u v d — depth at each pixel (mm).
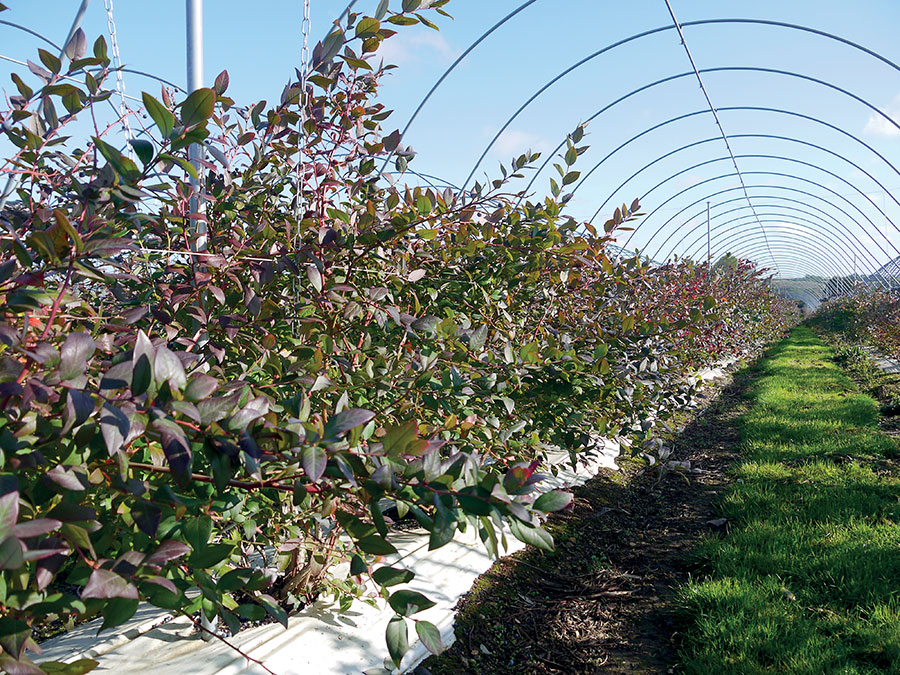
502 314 3275
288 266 1963
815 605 2900
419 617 2674
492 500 1211
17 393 1042
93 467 1224
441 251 2961
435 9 2021
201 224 2512
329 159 2506
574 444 3406
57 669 1135
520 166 2961
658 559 3717
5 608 1109
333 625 2463
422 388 2158
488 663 2580
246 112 2475
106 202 1320
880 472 5051
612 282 4398
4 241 1615
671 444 6570
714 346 7664
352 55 2115
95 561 1090
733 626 2678
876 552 3311
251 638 2275
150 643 2230
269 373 2061
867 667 2406
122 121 2178
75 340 1086
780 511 4082
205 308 1979
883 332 13398
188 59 2840
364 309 2365
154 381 1078
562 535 3947
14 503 863
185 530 1284
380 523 1278
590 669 2604
